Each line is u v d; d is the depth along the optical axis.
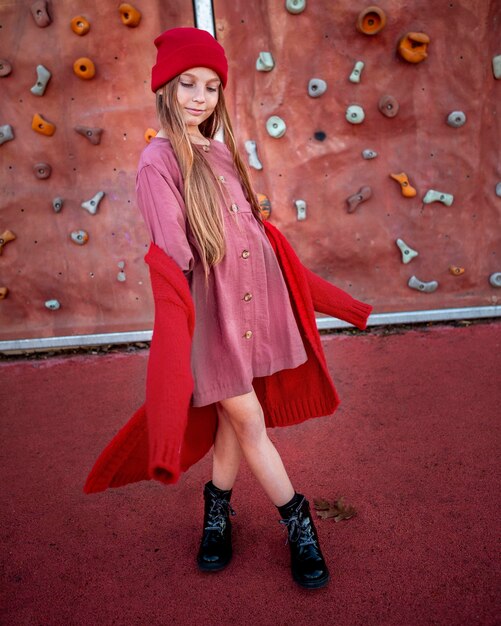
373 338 3.58
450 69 3.37
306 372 1.86
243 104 3.38
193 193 1.49
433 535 1.94
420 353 3.33
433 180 3.53
